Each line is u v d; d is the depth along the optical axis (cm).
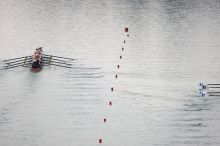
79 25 13625
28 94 8944
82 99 8769
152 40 12238
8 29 13125
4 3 16338
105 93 9031
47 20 14112
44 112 8225
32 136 7362
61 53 11238
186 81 9531
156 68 10262
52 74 9912
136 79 9681
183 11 15262
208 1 16775
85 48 11612
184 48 11538
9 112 8219
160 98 8794
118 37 12519
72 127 7669
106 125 7756
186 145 7075
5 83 9438
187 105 8462
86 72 10044
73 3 16538
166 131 7525
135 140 7238
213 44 11769
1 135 7375
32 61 10562
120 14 14962
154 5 16275
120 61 10725
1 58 10831
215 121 7844
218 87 8994
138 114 8169
